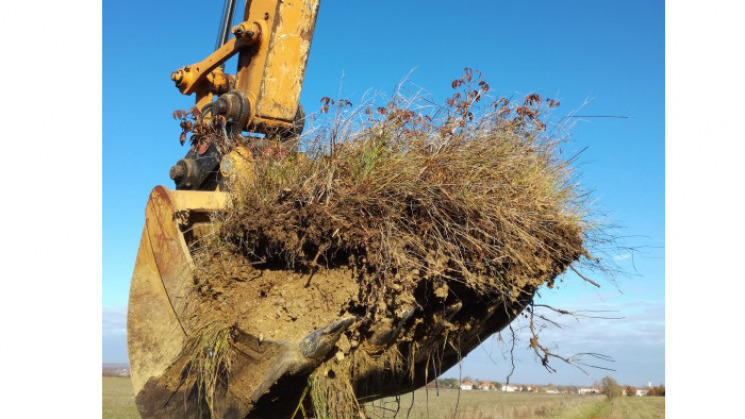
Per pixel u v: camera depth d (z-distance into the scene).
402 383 3.98
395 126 3.63
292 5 4.26
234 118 4.15
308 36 4.34
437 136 3.69
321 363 2.99
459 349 3.91
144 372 3.52
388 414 3.93
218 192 3.72
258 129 4.27
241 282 3.41
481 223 3.41
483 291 3.42
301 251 3.30
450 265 3.30
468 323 3.77
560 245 3.74
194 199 3.62
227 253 3.49
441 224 3.35
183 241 3.47
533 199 3.74
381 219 3.25
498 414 9.87
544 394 23.61
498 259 3.38
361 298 3.16
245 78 4.35
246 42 4.27
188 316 3.38
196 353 3.24
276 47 4.21
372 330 3.15
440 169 3.46
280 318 3.15
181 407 3.33
